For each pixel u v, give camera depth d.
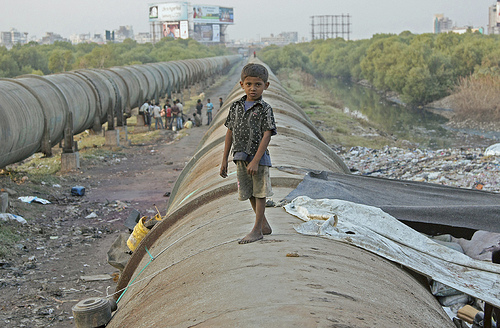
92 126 20.14
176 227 4.42
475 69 51.56
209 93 51.97
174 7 187.75
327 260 2.71
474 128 35.84
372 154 20.28
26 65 66.56
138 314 2.75
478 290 3.13
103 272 8.15
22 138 12.74
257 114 2.99
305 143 7.41
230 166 5.59
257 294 2.20
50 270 8.19
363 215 3.79
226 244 3.06
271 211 3.85
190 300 2.41
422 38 73.56
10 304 6.81
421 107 50.38
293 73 85.44
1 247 8.78
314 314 1.96
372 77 72.75
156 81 32.00
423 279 3.37
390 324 2.09
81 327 3.13
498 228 4.37
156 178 15.80
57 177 15.20
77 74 19.53
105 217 11.52
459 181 13.77
